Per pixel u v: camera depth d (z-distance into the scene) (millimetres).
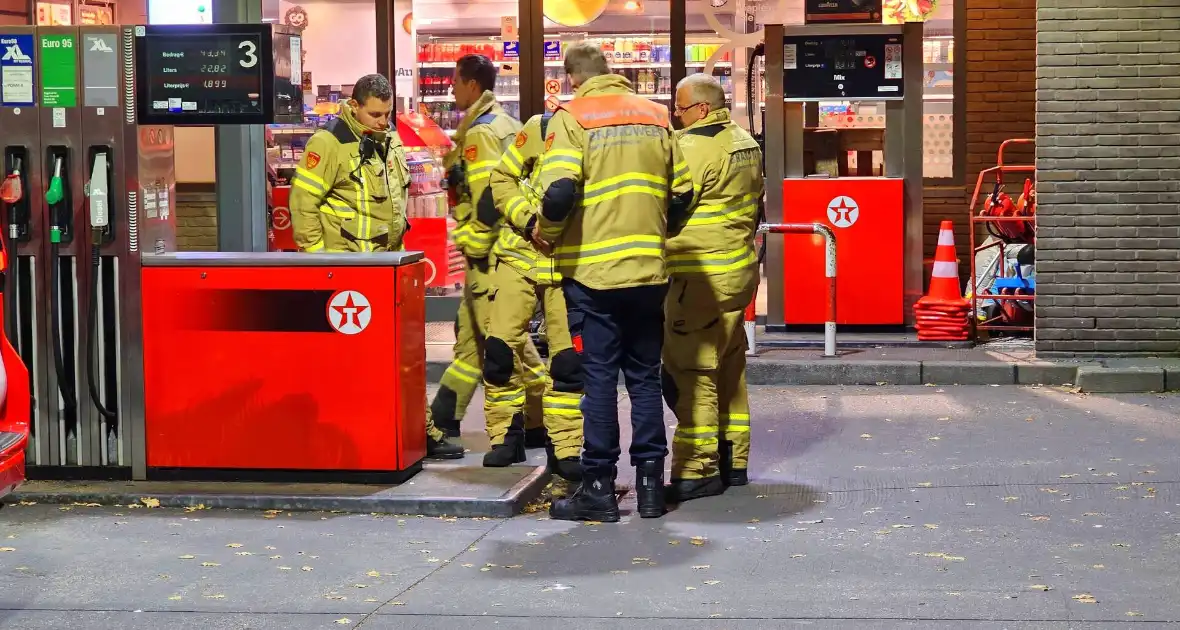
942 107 13820
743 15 13797
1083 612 5305
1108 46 10617
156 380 7410
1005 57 13734
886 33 11984
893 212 12023
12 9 13383
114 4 13922
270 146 13492
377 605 5523
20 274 7402
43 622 5344
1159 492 7254
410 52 13875
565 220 6492
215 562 6168
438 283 13297
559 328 7605
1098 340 10836
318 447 7344
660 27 13867
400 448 7316
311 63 13812
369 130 7777
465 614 5398
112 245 7352
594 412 6816
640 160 6574
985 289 12414
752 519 6895
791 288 12164
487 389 7875
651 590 5691
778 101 12109
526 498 7242
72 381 7465
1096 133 10695
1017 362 10734
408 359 7402
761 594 5609
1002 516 6848
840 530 6648
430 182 13164
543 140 6848
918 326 11680
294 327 7309
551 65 13883
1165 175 10672
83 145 7293
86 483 7438
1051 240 10812
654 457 6953
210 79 7211
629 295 6645
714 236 7125
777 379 10820
